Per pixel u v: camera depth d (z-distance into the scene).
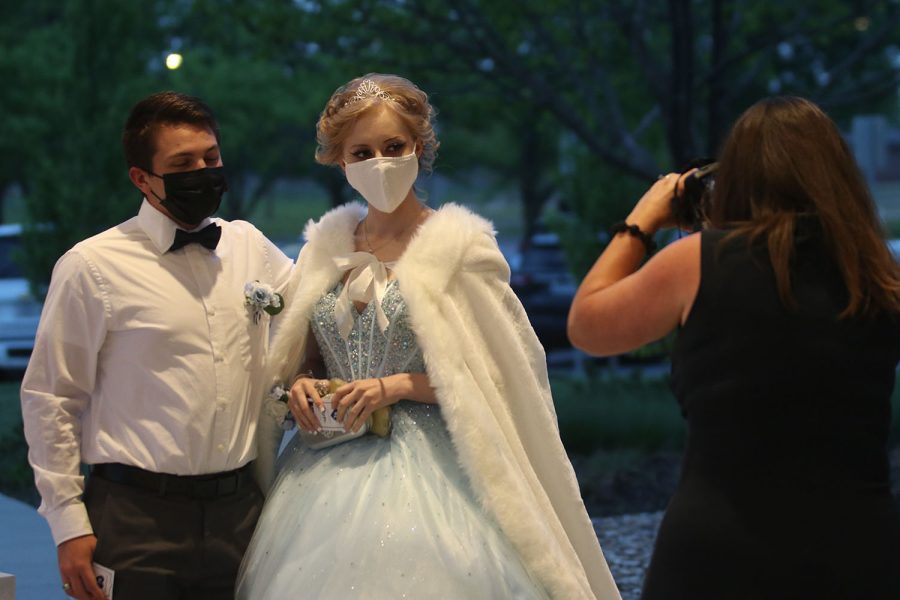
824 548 2.92
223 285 4.11
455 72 15.66
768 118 3.16
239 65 27.30
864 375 3.00
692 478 3.06
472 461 3.91
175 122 3.99
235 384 4.07
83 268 3.95
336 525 3.88
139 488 3.96
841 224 3.02
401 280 4.05
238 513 4.11
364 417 4.02
